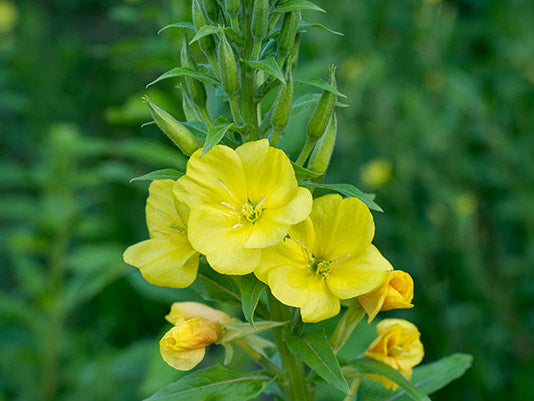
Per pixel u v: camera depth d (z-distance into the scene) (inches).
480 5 236.4
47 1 318.0
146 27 273.9
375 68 185.3
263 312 73.5
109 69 274.2
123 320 186.9
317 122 66.6
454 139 192.9
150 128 232.1
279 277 60.7
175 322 72.7
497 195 195.0
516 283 176.6
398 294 65.2
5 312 156.7
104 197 210.2
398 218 175.8
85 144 156.5
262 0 62.6
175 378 139.1
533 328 168.4
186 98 74.7
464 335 164.6
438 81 198.2
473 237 178.1
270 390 76.0
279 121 65.4
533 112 196.4
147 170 237.1
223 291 73.4
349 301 70.5
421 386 81.0
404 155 179.0
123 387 161.6
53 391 160.9
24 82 260.1
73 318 200.4
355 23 200.2
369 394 80.4
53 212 158.7
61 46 281.6
